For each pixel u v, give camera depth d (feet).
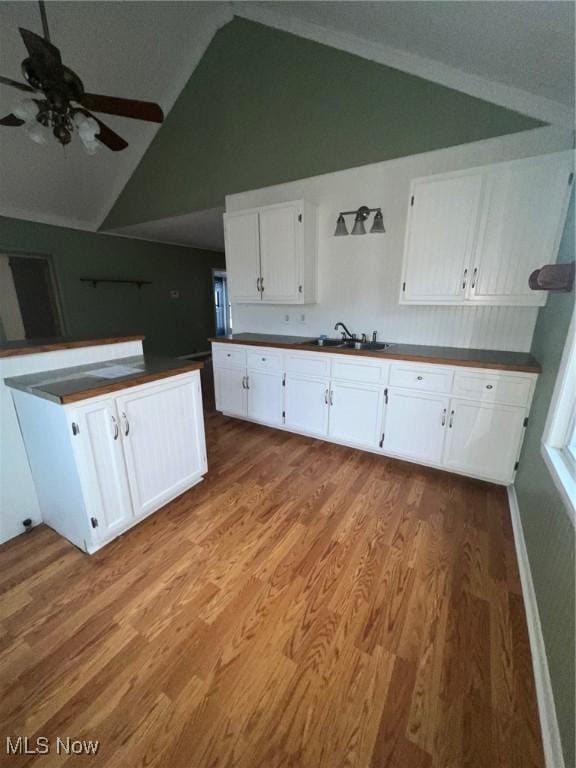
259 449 9.40
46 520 6.33
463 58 6.47
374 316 9.73
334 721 3.41
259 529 6.20
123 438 5.67
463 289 7.30
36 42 4.45
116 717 3.43
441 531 6.12
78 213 15.01
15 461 5.92
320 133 9.14
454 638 4.21
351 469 8.29
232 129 10.49
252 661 3.95
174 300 20.49
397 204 8.75
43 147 11.19
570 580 3.38
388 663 3.93
